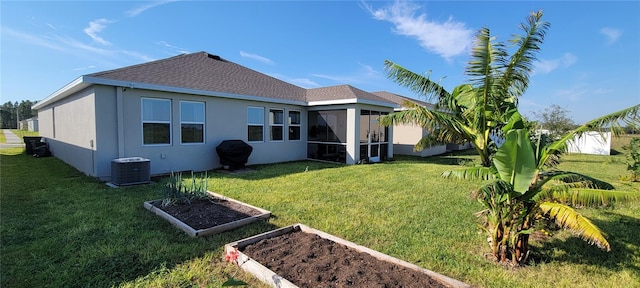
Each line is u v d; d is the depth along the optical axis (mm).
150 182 7418
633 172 8820
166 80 8953
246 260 2959
